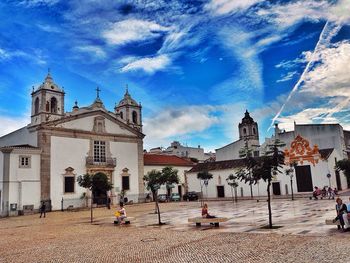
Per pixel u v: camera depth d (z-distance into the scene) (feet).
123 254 38.91
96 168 152.76
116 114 170.30
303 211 77.05
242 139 224.12
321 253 32.68
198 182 192.24
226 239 44.55
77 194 144.15
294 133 187.52
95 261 35.99
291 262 29.96
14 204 124.06
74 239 53.78
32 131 142.20
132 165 168.45
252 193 169.58
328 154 154.61
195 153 286.87
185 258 34.65
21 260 38.81
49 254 41.57
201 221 60.08
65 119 146.00
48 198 134.31
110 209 129.29
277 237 43.32
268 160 55.11
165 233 54.80
